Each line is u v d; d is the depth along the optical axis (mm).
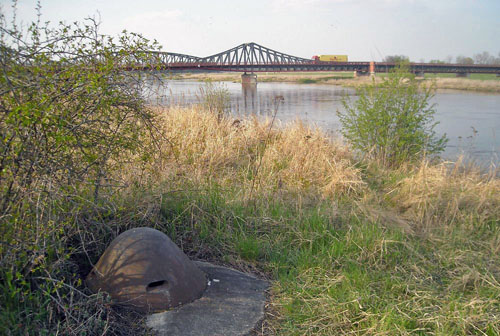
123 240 3346
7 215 2725
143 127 4203
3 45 2779
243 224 4832
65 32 3211
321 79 83000
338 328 3178
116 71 3430
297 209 5371
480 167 8500
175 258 3361
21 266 2924
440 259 4410
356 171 6898
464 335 3080
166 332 2971
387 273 4031
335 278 3838
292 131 8742
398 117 9016
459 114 22594
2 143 2766
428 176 6773
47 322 2785
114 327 2912
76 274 3393
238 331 3074
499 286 3805
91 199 3652
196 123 8234
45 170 2957
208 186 5465
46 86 3029
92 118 3525
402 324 3145
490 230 5340
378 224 4977
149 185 4855
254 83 62719
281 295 3598
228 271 3875
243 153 7633
